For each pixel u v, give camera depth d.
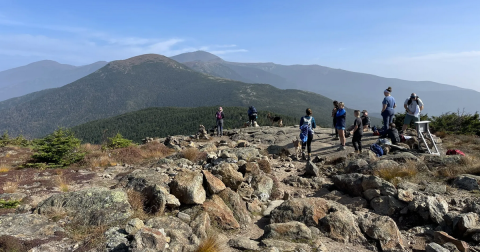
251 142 15.41
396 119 19.36
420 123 10.19
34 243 4.04
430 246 4.10
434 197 5.37
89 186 7.88
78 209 5.22
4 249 3.80
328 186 7.52
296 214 5.30
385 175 7.14
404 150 10.29
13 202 5.95
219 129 19.61
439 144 12.05
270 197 7.07
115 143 15.88
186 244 4.16
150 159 12.41
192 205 5.62
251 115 22.34
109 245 4.08
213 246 4.14
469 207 5.08
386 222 4.77
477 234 4.29
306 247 4.30
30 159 12.20
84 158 12.12
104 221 4.89
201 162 9.93
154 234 3.91
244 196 6.54
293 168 10.06
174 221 4.73
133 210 5.36
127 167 10.80
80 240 4.32
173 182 5.87
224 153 9.11
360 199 6.12
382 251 4.38
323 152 11.59
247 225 5.47
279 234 4.70
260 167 8.94
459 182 6.49
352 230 4.76
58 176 8.71
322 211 5.36
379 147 10.15
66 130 12.51
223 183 6.37
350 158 9.52
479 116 17.17
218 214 5.36
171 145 15.66
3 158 13.25
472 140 12.84
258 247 4.30
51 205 5.36
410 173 7.28
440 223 4.86
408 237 4.70
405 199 5.48
